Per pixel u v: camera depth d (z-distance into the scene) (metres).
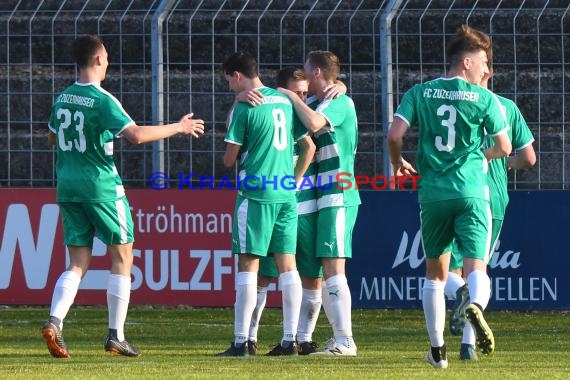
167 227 31.55
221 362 19.72
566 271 30.80
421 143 18.19
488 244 18.03
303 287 22.58
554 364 19.42
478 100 17.94
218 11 32.44
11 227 31.77
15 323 29.38
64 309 21.33
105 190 21.44
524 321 30.27
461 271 21.28
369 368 18.28
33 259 31.73
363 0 35.12
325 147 21.91
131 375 17.06
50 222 31.69
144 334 27.27
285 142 21.23
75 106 21.23
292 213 21.44
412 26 35.12
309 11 32.56
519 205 30.84
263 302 22.66
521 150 21.11
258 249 20.98
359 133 34.56
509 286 30.95
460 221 17.97
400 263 31.20
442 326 18.62
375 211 31.20
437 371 17.66
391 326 29.34
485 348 17.47
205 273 31.47
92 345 24.81
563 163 31.69
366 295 31.31
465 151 18.00
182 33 33.97
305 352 22.53
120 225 21.66
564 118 33.19
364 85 34.84
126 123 21.06
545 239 30.80
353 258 31.28
